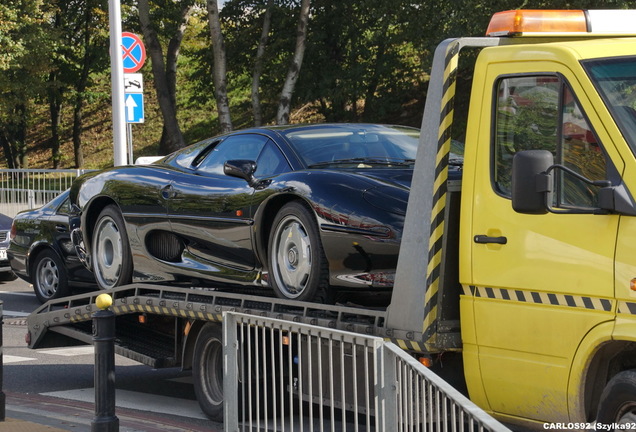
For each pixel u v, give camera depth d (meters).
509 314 4.90
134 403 8.10
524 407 4.89
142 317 7.94
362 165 6.95
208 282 7.82
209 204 7.41
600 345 4.45
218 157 7.78
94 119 46.16
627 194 4.36
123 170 8.66
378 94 29.16
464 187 5.18
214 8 22.33
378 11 25.17
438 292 5.26
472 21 21.52
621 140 4.46
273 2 27.89
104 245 8.77
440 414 3.45
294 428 5.08
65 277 13.73
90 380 9.34
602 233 4.46
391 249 5.99
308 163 6.91
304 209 6.41
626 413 4.41
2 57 31.66
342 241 6.14
